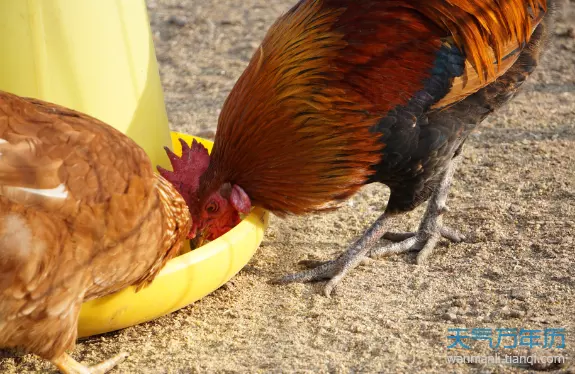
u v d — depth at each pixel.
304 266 2.64
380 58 2.54
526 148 2.87
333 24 2.55
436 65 2.55
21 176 2.35
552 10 2.64
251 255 2.57
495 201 2.74
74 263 2.37
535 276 2.57
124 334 2.51
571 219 2.68
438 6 2.55
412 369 2.43
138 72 2.57
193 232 2.57
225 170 2.58
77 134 2.39
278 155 2.57
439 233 2.66
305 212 2.60
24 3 2.49
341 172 2.56
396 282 2.59
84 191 2.37
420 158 2.56
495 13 2.57
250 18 3.40
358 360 2.45
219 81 3.16
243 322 2.53
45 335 2.38
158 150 2.61
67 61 2.51
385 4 2.55
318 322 2.52
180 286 2.48
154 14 3.43
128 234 2.40
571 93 3.04
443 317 2.51
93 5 2.51
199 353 2.47
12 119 2.37
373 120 2.54
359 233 2.71
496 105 2.61
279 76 2.56
